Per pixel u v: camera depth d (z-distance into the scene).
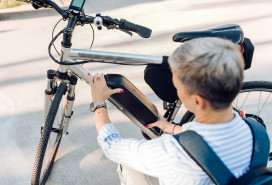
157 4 3.96
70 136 2.20
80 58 1.37
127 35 3.29
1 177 1.92
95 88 1.19
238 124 0.79
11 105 2.40
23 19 3.48
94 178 1.96
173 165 0.79
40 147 1.54
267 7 3.96
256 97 2.56
